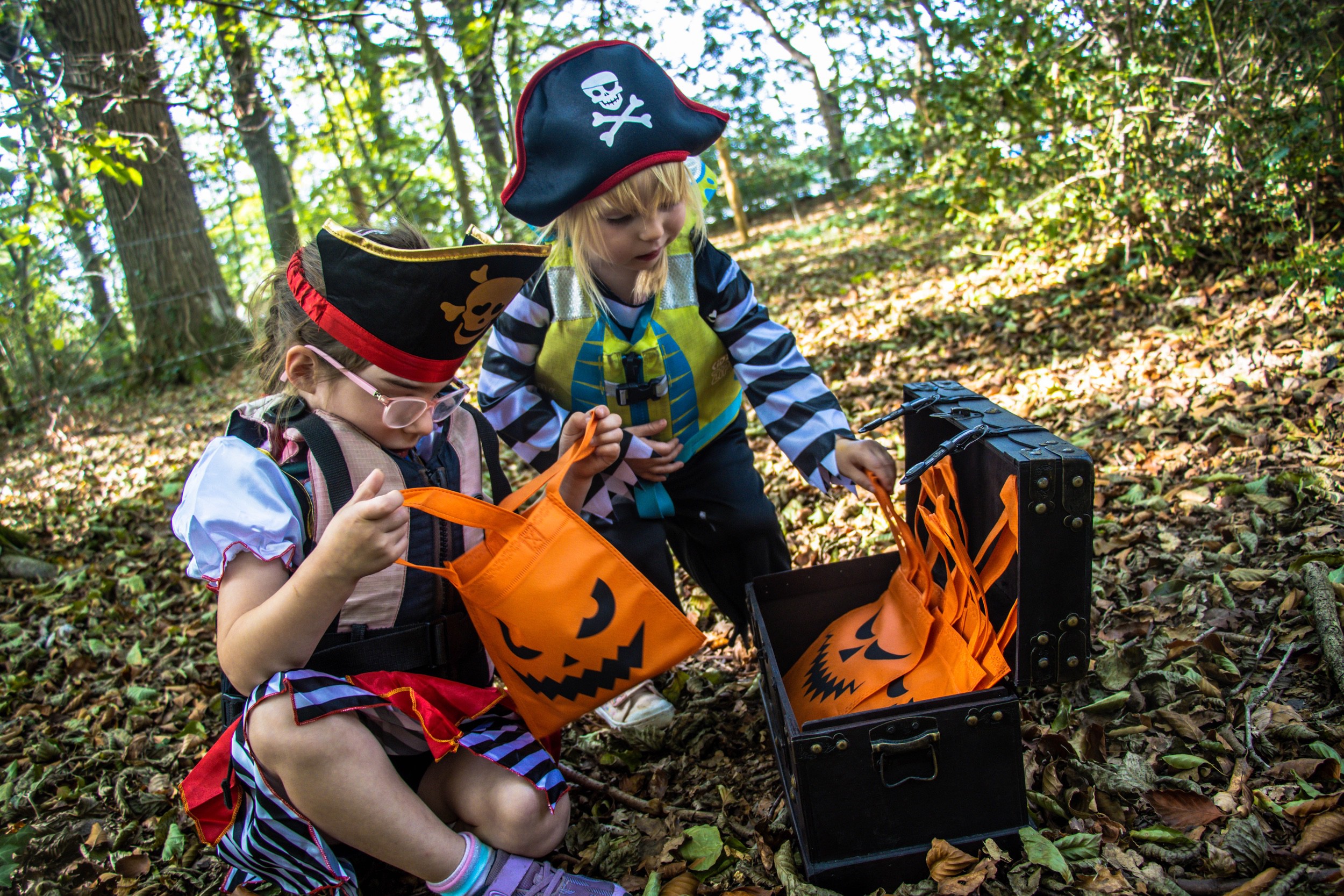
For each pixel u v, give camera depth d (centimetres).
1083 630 150
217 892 184
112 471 569
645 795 198
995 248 657
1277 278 390
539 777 157
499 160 872
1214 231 433
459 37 600
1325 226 390
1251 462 274
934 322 530
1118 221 473
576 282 202
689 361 209
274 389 171
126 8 659
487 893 149
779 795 183
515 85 686
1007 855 150
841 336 577
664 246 182
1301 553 224
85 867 197
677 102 178
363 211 181
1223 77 400
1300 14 393
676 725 217
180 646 310
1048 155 512
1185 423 314
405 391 154
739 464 224
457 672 174
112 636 329
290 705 141
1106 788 167
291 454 157
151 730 257
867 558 206
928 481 180
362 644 162
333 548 136
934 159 605
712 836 173
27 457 599
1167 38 434
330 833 147
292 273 157
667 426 211
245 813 153
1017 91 495
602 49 174
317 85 912
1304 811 150
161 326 891
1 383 656
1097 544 254
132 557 414
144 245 880
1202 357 360
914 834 152
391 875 181
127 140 486
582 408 211
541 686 162
